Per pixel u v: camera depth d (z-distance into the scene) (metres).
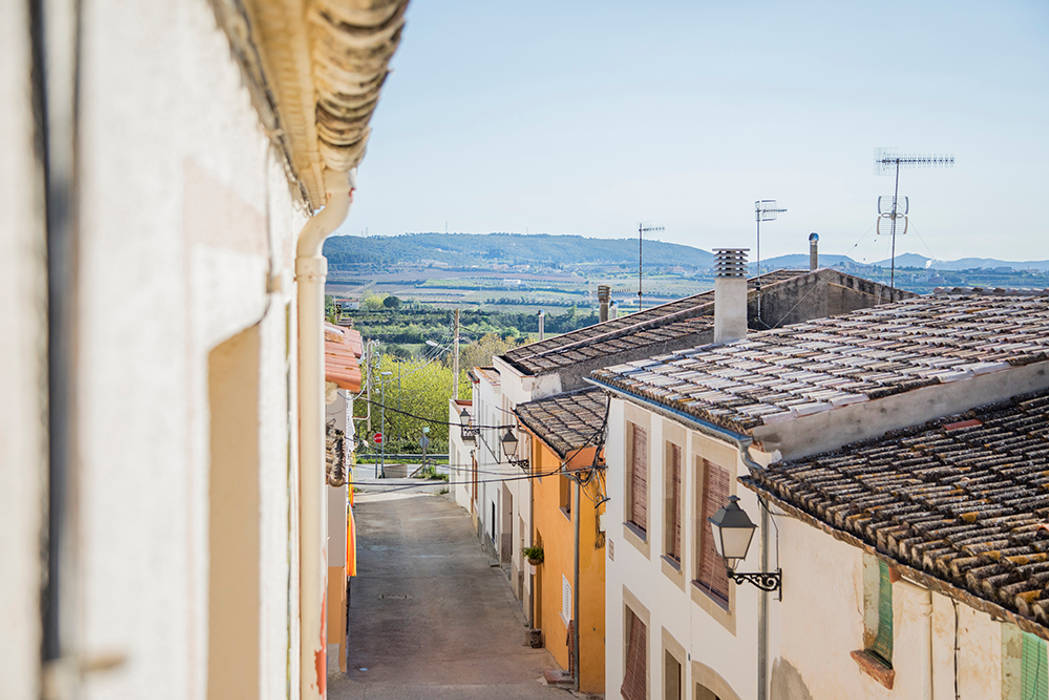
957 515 6.54
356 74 2.28
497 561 30.14
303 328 5.07
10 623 0.81
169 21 1.26
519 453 25.36
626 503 14.08
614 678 14.66
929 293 14.26
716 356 13.16
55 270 0.88
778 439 8.70
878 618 7.18
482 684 17.97
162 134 1.22
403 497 44.25
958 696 6.13
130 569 1.06
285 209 3.77
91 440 0.93
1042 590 5.25
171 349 1.28
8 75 0.80
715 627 10.28
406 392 63.44
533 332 106.69
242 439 2.63
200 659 1.60
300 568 5.21
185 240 1.39
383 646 20.92
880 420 8.81
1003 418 8.61
